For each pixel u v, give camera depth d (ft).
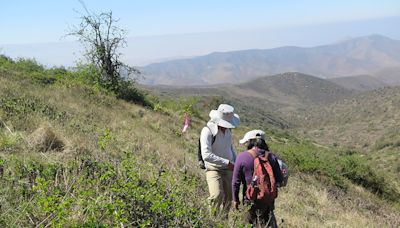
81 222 11.71
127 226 12.46
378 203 53.72
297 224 24.17
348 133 570.87
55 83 68.59
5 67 75.41
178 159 31.63
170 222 13.06
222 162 18.11
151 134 45.11
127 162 17.15
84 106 52.13
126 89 84.84
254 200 16.28
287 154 58.90
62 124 31.63
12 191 14.29
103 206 12.15
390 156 296.30
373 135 517.14
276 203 29.50
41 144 22.80
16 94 40.65
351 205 39.75
